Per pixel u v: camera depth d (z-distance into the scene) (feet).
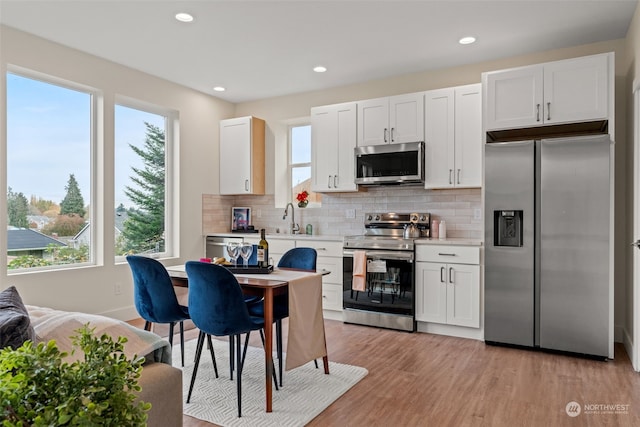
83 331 3.17
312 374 9.55
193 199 16.89
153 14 10.52
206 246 17.48
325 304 14.78
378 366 10.13
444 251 12.73
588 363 10.37
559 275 11.05
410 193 15.20
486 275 11.94
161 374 4.76
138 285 8.96
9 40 11.16
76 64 12.73
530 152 11.35
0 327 4.15
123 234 14.71
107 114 13.64
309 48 12.68
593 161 10.69
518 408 7.90
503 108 11.87
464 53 13.08
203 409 7.86
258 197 18.45
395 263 13.34
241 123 17.60
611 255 10.55
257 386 8.92
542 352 11.23
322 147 15.69
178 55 13.24
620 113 12.07
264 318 7.89
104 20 10.83
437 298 12.85
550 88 11.32
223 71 14.74
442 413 7.73
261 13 10.48
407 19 10.79
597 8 10.23
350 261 14.15
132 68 14.38
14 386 2.49
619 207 12.14
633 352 10.08
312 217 17.22
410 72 14.84
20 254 11.80
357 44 12.39
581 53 12.48
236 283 7.59
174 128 16.38
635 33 10.32
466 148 13.21
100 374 2.74
